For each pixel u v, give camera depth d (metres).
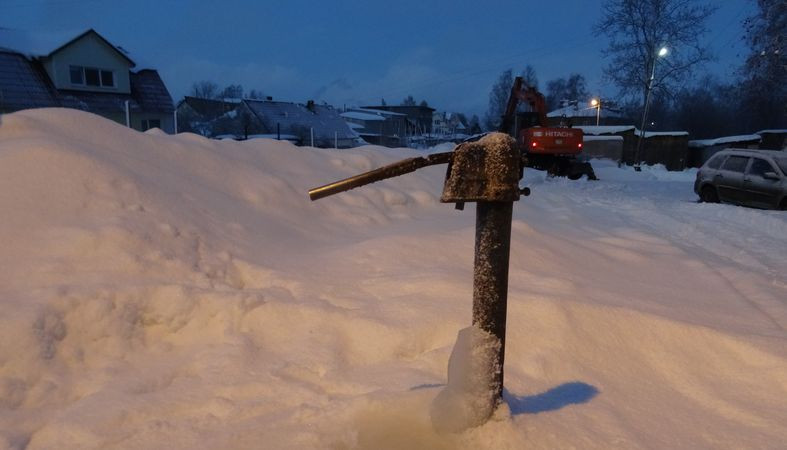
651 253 6.46
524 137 23.25
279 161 7.60
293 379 2.72
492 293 2.12
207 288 3.54
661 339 3.28
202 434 2.24
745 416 2.54
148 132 6.47
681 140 36.84
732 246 7.87
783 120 48.53
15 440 2.19
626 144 37.19
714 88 63.38
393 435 2.20
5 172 3.99
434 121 111.12
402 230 6.13
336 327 3.21
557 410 2.44
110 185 4.22
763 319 4.00
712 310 4.13
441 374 2.76
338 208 6.52
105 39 30.69
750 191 12.70
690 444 2.27
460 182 1.98
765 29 25.00
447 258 4.62
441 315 3.30
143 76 33.94
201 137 7.12
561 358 2.98
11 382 2.55
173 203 4.48
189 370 2.80
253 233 4.73
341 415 2.32
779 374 2.90
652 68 37.62
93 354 2.90
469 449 2.12
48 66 29.30
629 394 2.71
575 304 3.47
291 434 2.19
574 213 9.95
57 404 2.54
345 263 4.31
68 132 5.23
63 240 3.54
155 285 3.26
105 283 3.21
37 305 2.89
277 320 3.28
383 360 3.02
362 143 55.75
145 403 2.43
